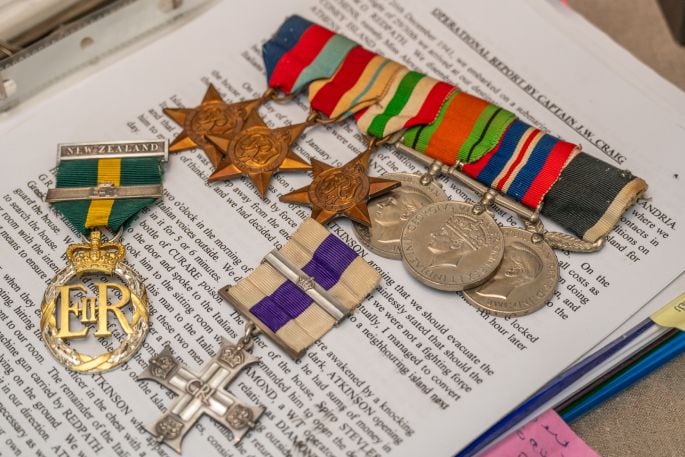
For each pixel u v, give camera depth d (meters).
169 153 0.49
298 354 0.45
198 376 0.44
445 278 0.46
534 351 0.45
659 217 0.47
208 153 0.49
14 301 0.46
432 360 0.45
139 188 0.48
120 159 0.48
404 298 0.46
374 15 0.52
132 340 0.45
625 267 0.46
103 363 0.45
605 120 0.49
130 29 0.51
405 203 0.48
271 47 0.51
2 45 0.49
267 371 0.45
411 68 0.51
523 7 0.52
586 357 0.45
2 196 0.48
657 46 0.52
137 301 0.46
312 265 0.46
